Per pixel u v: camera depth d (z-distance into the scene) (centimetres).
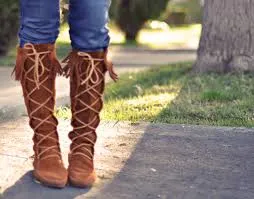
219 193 246
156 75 540
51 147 241
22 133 309
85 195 236
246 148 297
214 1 512
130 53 976
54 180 237
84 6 229
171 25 1978
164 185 250
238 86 446
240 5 504
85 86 236
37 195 235
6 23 784
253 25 503
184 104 392
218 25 511
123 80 525
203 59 522
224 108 379
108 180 251
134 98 423
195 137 312
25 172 252
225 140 308
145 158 278
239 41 505
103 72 238
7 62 719
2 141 293
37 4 229
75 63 235
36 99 236
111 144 296
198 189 248
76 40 233
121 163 270
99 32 232
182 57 894
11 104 403
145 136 312
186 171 265
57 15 233
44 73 235
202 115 363
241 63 504
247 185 254
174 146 296
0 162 262
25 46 232
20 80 237
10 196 234
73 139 243
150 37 1454
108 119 352
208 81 474
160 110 377
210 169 268
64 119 342
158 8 1250
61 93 454
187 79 495
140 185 249
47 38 233
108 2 234
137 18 1255
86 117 239
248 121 350
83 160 242
